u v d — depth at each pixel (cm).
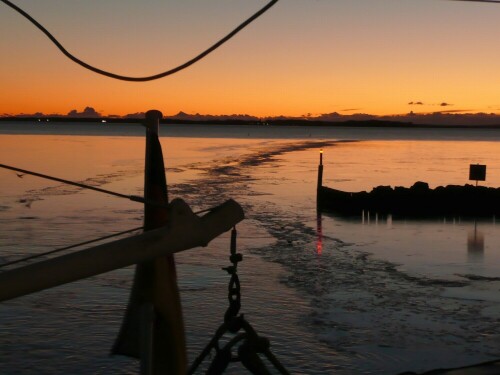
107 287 1538
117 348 364
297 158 7800
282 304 1423
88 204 3203
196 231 320
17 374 998
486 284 1661
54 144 10475
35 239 2191
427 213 3322
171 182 4416
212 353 1095
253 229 2528
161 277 356
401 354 1119
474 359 1095
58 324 1254
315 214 3095
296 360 1081
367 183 4847
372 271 1802
